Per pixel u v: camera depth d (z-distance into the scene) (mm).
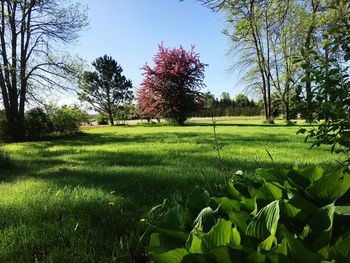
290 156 9156
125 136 21438
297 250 1670
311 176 2586
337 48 3285
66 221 4086
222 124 37188
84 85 27281
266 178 2725
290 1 5742
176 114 42344
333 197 2322
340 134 3250
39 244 3488
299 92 3398
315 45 3568
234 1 5125
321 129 3320
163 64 41719
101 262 3078
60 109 26188
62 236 3660
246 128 26516
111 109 66062
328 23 4855
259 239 1957
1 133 23609
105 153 11617
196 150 11398
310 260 1652
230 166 7547
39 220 4191
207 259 1747
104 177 6852
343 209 2098
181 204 2850
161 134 21422
